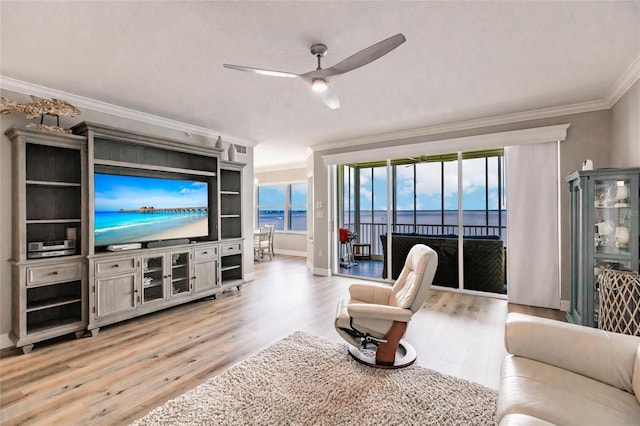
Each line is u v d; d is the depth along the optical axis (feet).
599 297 8.92
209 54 7.94
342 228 20.16
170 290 12.19
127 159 12.27
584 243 9.33
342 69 6.66
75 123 10.95
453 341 9.48
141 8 6.06
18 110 8.98
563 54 8.04
